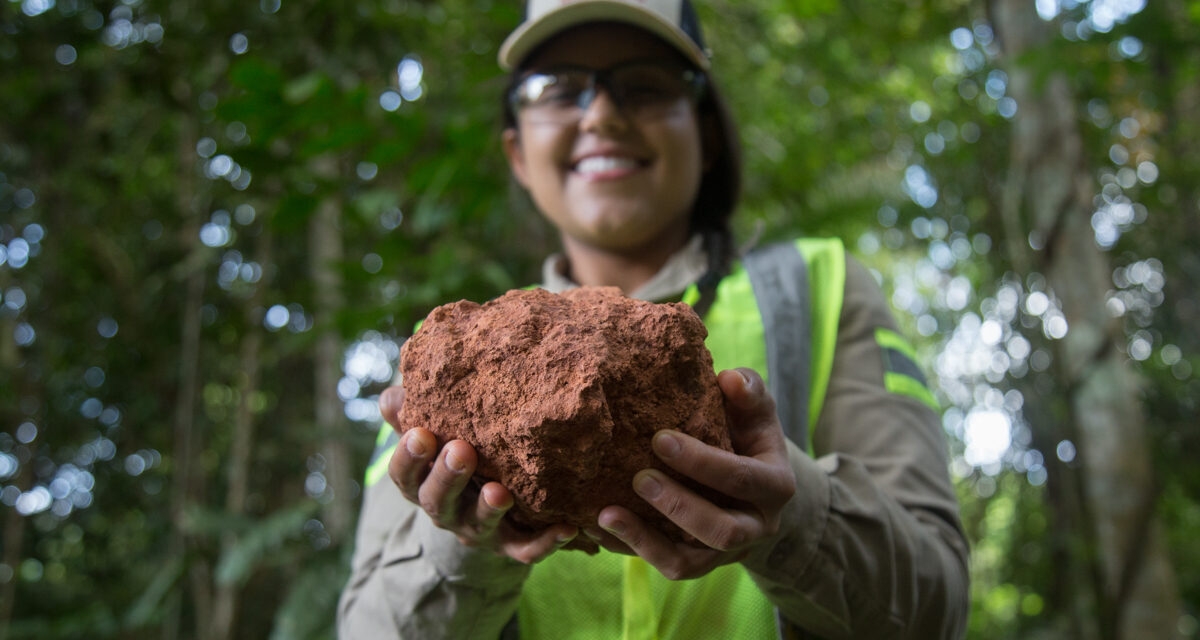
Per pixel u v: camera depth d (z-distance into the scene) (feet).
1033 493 19.75
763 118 16.84
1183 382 18.70
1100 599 7.34
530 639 4.21
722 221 5.43
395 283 11.66
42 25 13.12
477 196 9.87
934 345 22.58
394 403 3.51
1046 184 7.85
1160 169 17.44
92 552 19.97
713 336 4.47
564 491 2.99
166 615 12.78
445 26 12.41
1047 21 8.26
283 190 10.46
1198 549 19.22
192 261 12.76
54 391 17.54
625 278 5.30
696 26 5.38
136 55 12.89
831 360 4.38
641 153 4.90
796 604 3.57
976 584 23.91
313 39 12.10
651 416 2.98
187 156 13.29
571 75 4.94
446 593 3.78
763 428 3.24
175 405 17.46
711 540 2.90
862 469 3.71
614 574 4.18
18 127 14.34
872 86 17.99
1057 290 7.82
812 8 15.42
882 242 21.61
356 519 14.74
